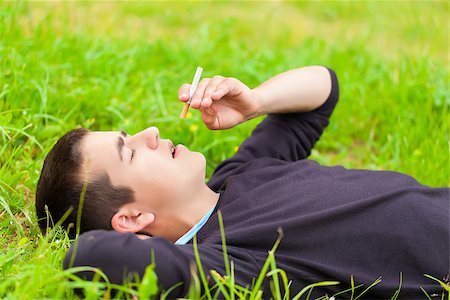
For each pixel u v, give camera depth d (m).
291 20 6.26
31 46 4.11
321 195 2.54
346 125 4.36
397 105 4.36
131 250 2.16
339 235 2.44
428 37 6.02
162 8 6.15
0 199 2.74
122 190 2.50
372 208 2.49
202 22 5.94
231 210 2.54
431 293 2.46
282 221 2.43
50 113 3.64
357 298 2.44
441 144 3.93
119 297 2.09
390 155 4.07
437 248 2.48
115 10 5.94
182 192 2.54
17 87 3.51
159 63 4.75
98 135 2.58
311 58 5.01
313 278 2.39
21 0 4.85
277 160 2.89
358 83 4.65
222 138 3.86
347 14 6.52
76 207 2.51
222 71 4.64
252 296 2.18
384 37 6.07
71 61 4.24
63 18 4.75
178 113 3.91
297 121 3.19
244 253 2.37
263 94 2.93
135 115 3.86
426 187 2.65
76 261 2.17
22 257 2.55
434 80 4.57
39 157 3.25
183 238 2.50
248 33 5.89
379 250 2.45
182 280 2.19
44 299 2.11
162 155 2.56
